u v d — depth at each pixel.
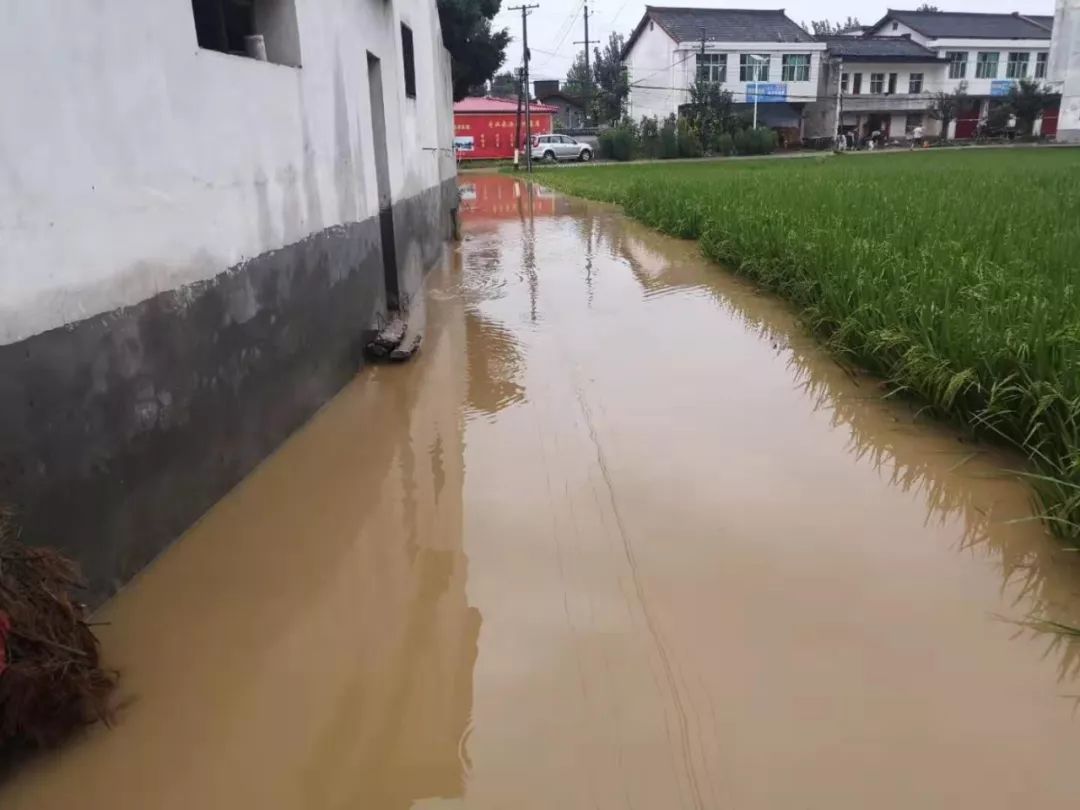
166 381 3.26
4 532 2.27
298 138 4.71
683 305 7.63
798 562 3.12
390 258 7.27
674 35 42.81
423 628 2.79
